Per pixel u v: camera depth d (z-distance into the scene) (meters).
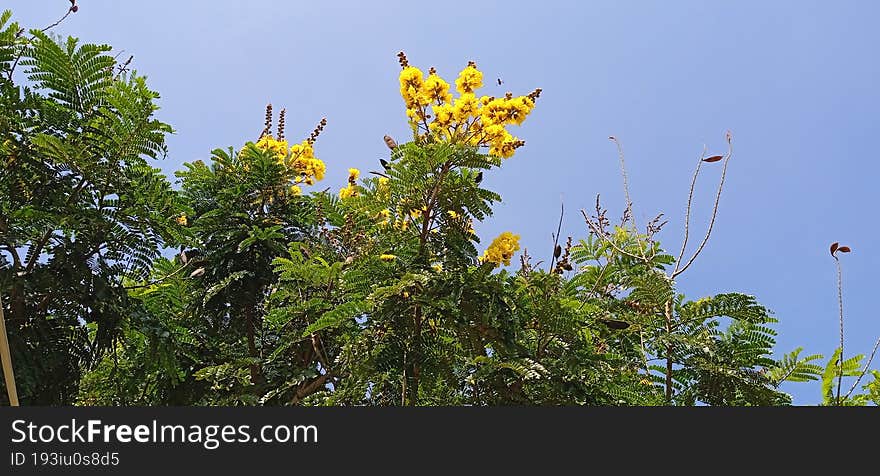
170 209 4.95
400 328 4.44
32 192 4.61
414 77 4.91
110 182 4.71
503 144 4.85
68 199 4.63
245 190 5.96
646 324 5.46
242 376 5.14
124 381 5.26
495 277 4.58
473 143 4.83
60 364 4.41
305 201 6.29
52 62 4.66
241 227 5.66
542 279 4.97
